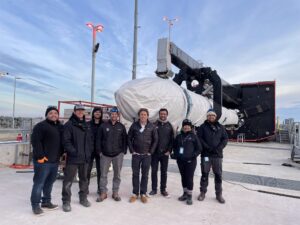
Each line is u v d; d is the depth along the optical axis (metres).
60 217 4.05
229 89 19.41
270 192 5.65
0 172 7.25
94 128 5.17
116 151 4.92
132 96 5.38
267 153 13.51
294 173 8.02
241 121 20.94
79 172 4.57
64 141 4.31
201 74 10.84
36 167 4.12
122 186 5.97
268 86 20.42
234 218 4.19
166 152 5.25
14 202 4.69
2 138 13.95
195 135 4.99
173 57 9.20
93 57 12.35
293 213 4.46
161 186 5.31
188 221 4.02
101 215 4.17
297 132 10.67
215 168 5.02
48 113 4.21
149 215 4.23
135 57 12.39
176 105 5.88
